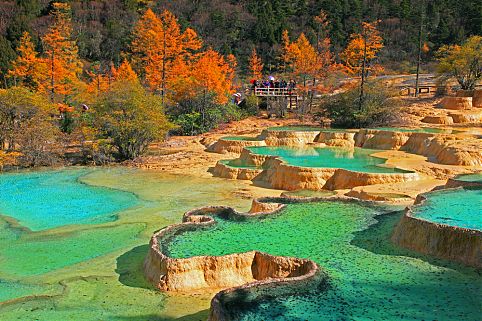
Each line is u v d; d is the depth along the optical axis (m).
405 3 91.25
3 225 20.33
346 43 82.94
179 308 12.71
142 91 37.28
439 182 23.31
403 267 13.22
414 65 79.44
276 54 82.81
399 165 26.62
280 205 19.00
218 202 23.33
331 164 27.17
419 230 14.52
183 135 45.41
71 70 54.09
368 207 18.91
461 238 13.57
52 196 25.22
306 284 11.91
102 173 31.23
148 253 15.27
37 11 90.19
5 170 32.56
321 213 18.20
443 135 30.36
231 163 31.47
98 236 18.69
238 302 11.06
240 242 15.40
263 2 100.62
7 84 57.47
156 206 22.89
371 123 41.88
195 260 13.83
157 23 49.16
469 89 50.19
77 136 37.47
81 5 95.88
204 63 48.66
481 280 12.36
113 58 82.56
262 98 55.59
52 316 12.55
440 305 11.04
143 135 35.72
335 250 14.55
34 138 34.25
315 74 53.25
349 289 11.87
